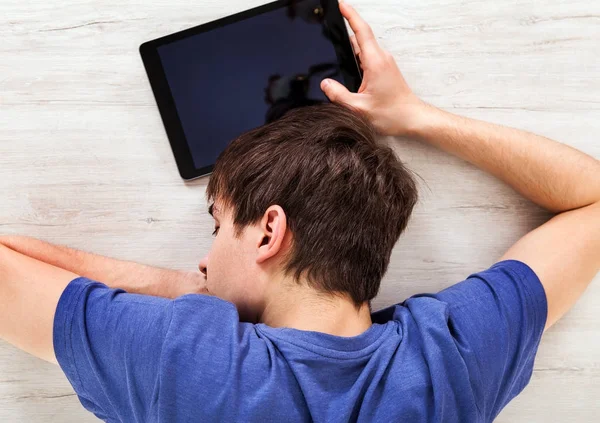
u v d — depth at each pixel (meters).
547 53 0.94
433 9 0.93
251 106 0.89
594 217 0.84
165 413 0.61
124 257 0.93
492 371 0.70
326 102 0.89
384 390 0.63
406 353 0.65
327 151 0.67
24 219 0.91
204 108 0.89
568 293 0.80
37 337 0.71
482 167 0.89
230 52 0.88
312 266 0.66
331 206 0.66
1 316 0.72
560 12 0.94
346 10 0.85
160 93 0.89
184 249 0.93
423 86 0.94
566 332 0.99
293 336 0.63
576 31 0.94
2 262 0.74
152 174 0.92
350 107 0.81
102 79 0.91
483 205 0.95
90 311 0.68
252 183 0.67
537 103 0.95
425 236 0.95
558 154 0.85
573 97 0.95
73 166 0.91
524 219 0.95
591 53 0.94
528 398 1.01
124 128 0.91
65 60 0.90
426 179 0.94
